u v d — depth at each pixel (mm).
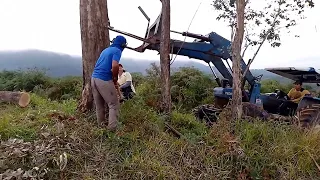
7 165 4188
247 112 6328
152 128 5418
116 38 5527
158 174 4430
